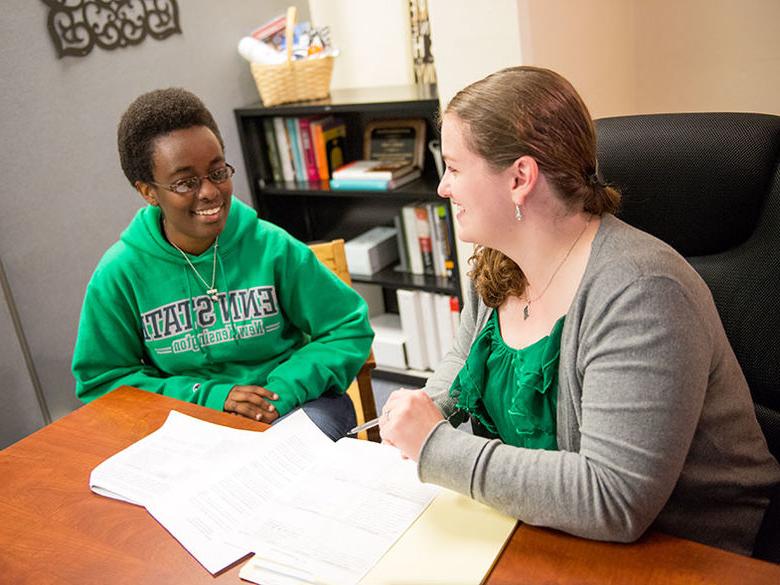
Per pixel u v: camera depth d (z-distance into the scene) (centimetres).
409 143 283
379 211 310
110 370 172
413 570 94
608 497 92
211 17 278
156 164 155
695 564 90
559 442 109
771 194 115
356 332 176
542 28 219
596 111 256
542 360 106
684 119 122
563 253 104
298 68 276
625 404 92
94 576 103
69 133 241
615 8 263
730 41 260
